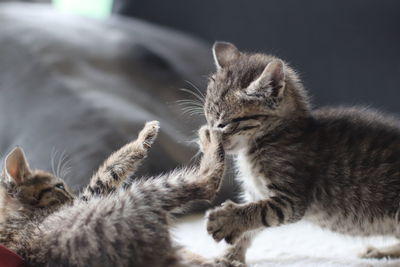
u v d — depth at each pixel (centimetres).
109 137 97
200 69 120
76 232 71
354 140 83
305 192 81
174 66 116
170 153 101
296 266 81
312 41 126
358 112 88
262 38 128
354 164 82
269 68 81
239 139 83
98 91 104
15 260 72
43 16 117
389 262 82
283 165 81
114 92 105
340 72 126
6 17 113
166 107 108
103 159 95
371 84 125
